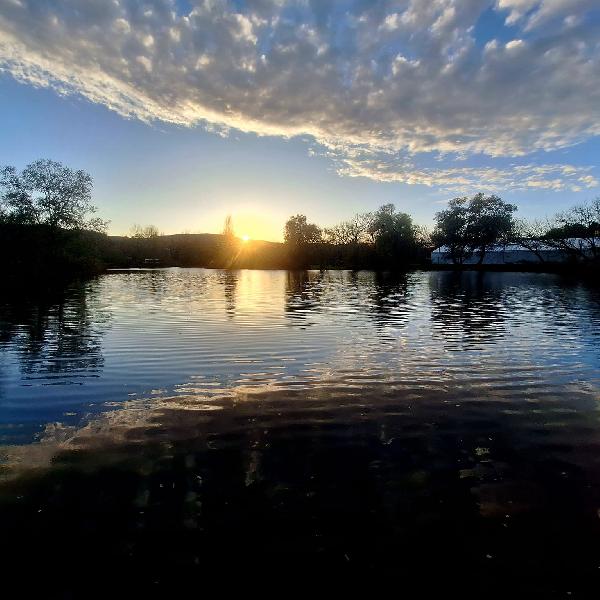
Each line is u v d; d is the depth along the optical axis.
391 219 86.38
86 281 47.00
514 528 4.73
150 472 5.93
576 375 10.78
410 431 7.38
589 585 3.93
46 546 4.43
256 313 21.95
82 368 11.36
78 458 6.33
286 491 5.48
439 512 5.04
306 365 11.72
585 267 59.69
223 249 99.75
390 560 4.26
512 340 15.15
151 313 21.84
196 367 11.47
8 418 7.92
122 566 4.16
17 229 42.22
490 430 7.42
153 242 105.88
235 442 6.91
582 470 6.00
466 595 3.83
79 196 44.31
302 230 90.69
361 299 29.39
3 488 5.50
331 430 7.40
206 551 4.38
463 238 79.25
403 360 12.28
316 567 4.16
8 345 14.14
